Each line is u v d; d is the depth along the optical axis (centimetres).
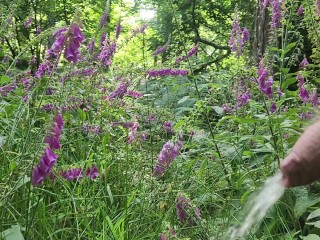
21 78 163
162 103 215
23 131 113
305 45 240
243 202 124
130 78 180
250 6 418
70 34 98
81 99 152
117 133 160
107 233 115
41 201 109
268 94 142
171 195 125
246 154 139
